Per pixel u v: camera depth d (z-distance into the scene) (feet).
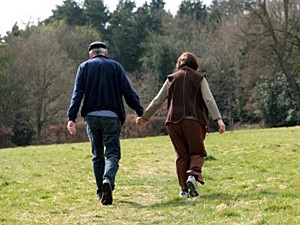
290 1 119.14
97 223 16.33
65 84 133.28
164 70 160.86
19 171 32.50
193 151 19.90
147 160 38.88
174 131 20.03
